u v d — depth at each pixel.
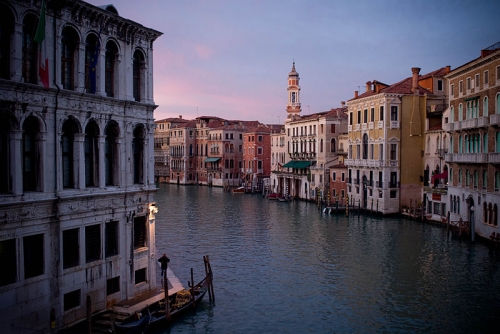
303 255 32.38
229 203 65.00
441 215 43.66
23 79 15.44
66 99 16.69
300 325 20.17
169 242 36.81
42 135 15.95
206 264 22.66
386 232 40.56
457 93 40.09
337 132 65.19
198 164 104.50
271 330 19.64
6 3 14.70
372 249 33.91
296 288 25.05
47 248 16.16
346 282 26.06
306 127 70.06
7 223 14.84
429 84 51.41
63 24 16.53
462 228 36.41
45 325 16.09
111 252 19.02
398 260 30.62
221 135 96.12
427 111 49.84
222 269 28.80
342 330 19.64
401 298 23.38
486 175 34.50
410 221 46.78
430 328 19.75
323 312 21.61
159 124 113.38
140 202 20.28
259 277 27.08
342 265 29.61
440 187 44.22
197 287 22.56
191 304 21.16
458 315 21.09
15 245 15.14
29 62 15.75
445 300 23.00
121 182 19.25
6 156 15.18
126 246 19.58
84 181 17.55
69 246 17.12
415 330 19.58
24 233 15.38
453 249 33.34
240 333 19.33
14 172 15.11
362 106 54.38
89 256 17.94
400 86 51.53
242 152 98.00
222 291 24.47
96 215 18.00
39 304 15.88
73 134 17.30
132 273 19.98
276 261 30.75
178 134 106.56
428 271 27.95
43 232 16.02
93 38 18.02
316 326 20.06
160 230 42.25
